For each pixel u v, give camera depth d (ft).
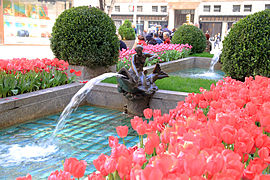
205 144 4.88
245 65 21.95
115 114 18.80
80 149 12.62
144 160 4.60
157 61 37.37
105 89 20.34
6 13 52.19
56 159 11.49
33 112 17.01
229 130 5.25
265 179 3.61
